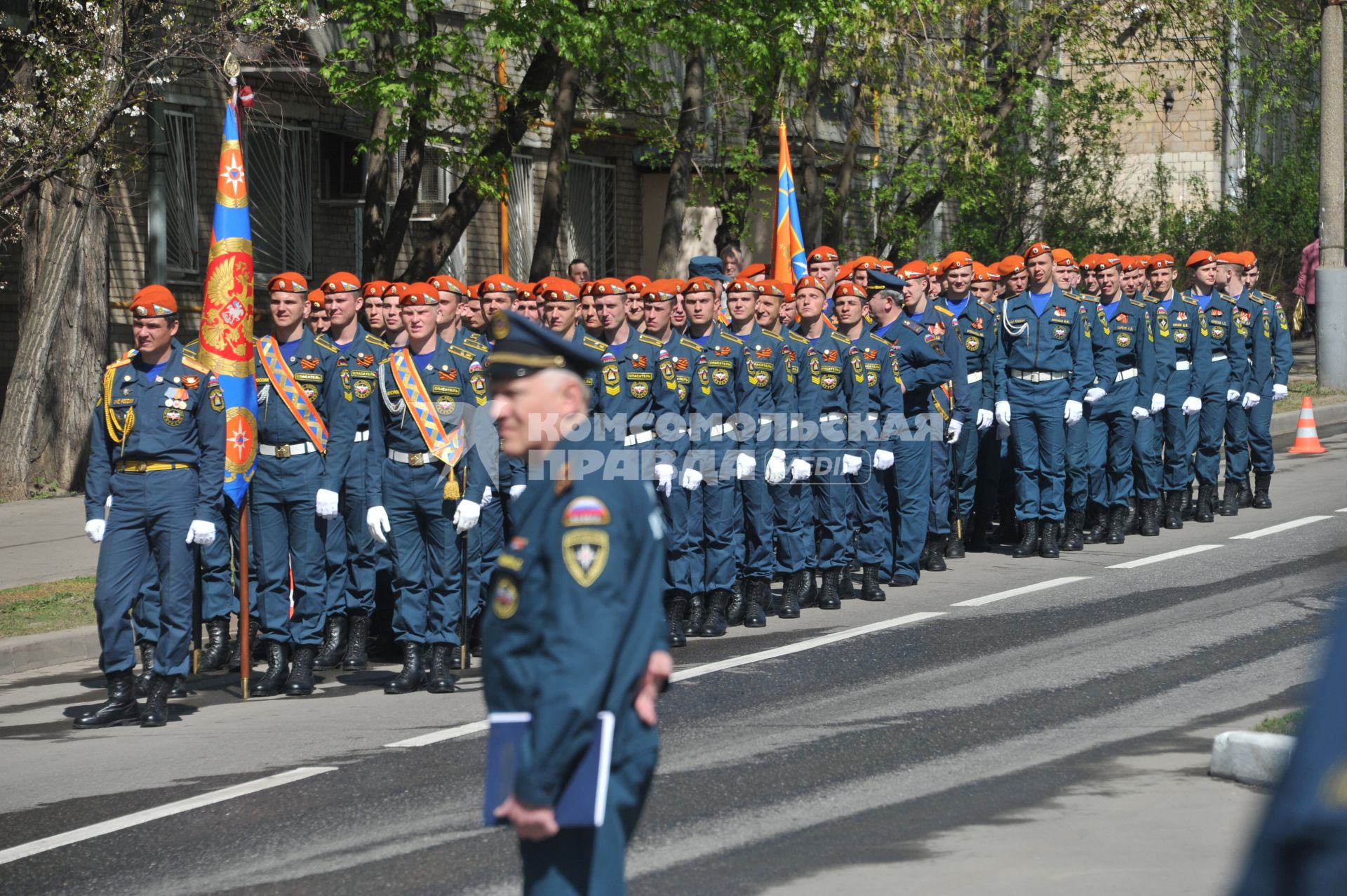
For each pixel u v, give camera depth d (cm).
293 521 1287
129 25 2212
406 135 2255
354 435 1291
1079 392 1803
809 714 1091
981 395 1864
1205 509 2017
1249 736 884
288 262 2902
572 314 1380
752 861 778
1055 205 3894
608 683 492
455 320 1288
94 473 1175
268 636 1274
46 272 2347
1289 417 2917
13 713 1203
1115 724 1027
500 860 796
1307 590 1470
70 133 2105
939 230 4178
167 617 1156
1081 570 1688
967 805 862
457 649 1395
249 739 1096
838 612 1524
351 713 1179
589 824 484
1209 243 4275
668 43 2333
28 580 1662
